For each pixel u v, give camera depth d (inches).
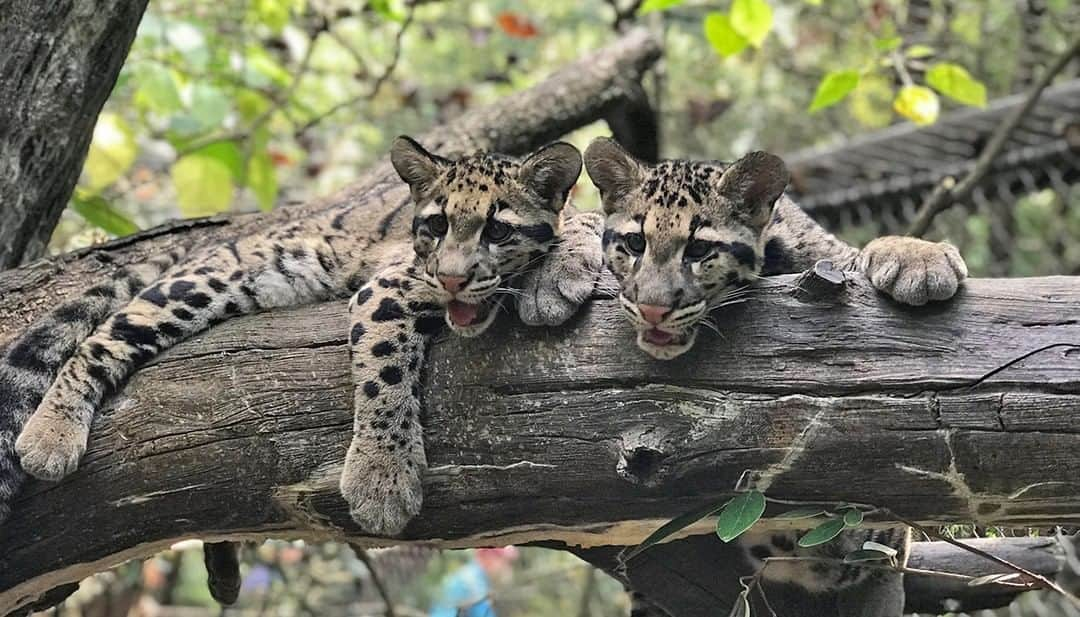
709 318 35.9
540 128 65.2
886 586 43.6
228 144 67.2
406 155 42.1
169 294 41.9
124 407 39.4
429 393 37.7
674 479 35.1
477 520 37.4
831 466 34.3
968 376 33.4
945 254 35.2
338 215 48.4
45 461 38.2
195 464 38.3
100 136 61.6
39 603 44.0
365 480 37.1
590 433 35.9
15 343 42.1
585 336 36.9
